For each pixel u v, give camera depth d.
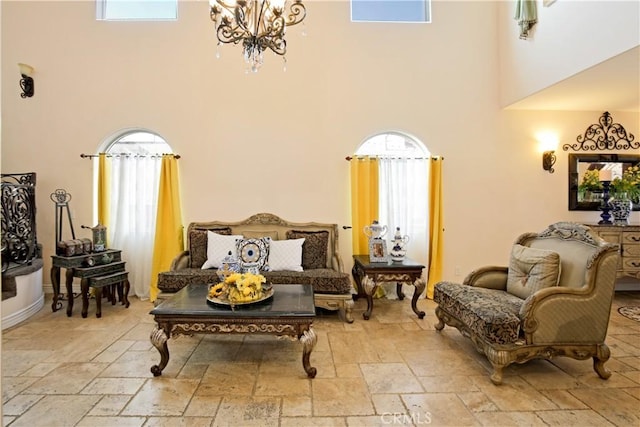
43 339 3.11
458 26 4.56
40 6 4.33
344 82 4.46
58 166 4.37
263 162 4.42
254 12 2.57
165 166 4.27
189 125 4.38
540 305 2.44
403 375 2.54
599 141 4.65
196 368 2.62
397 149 4.69
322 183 4.45
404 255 3.90
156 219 4.30
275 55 4.42
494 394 2.31
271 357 2.80
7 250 3.69
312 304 2.68
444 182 4.55
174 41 4.38
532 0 3.91
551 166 4.61
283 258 3.87
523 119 4.60
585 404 2.20
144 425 2.00
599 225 4.24
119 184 4.38
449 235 4.57
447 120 4.55
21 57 4.34
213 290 2.75
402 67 4.51
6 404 2.18
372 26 4.49
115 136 4.48
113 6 4.56
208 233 4.06
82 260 3.69
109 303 4.12
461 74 4.55
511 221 4.61
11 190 3.74
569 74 3.46
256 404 2.19
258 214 4.35
